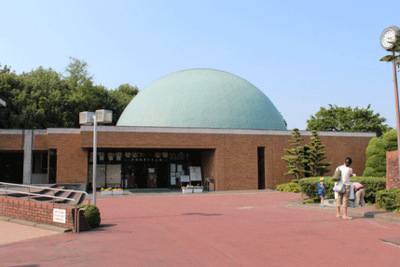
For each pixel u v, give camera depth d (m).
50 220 9.52
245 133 26.45
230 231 8.95
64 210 9.14
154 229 9.28
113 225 10.00
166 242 7.67
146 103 30.70
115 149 26.73
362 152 28.98
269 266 5.93
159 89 31.53
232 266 5.91
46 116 37.25
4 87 35.56
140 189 26.89
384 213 11.16
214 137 25.77
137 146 24.30
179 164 28.69
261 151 27.64
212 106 29.00
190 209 14.27
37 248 7.16
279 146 27.22
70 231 8.91
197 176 28.06
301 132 27.91
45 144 26.05
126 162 27.50
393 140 23.36
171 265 5.93
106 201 17.88
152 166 28.03
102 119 11.10
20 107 35.97
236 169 25.98
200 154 29.36
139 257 6.44
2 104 15.59
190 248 7.13
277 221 10.61
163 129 24.88
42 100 37.19
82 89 43.47
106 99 45.22
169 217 11.76
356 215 11.75
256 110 30.39
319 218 11.14
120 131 24.05
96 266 5.87
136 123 29.69
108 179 26.89
